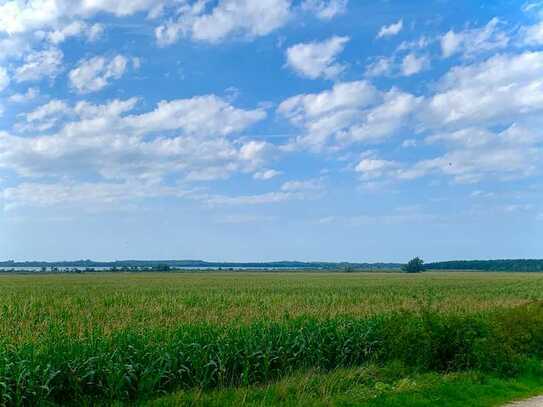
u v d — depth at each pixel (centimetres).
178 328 1828
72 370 1280
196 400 1272
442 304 4181
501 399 1368
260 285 7162
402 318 1889
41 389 1228
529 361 1822
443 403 1312
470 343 1708
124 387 1337
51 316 2759
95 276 11956
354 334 1942
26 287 6116
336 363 1886
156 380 1350
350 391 1392
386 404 1270
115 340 1483
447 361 1736
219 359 1503
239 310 3152
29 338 1862
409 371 1700
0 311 2922
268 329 1809
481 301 4625
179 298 4272
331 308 3216
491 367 1661
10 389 1187
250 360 1594
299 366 1752
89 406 1260
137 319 2636
